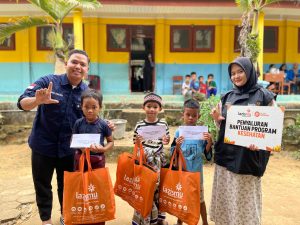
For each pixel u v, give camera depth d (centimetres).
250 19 793
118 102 884
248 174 290
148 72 1260
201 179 354
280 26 1241
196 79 1180
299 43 1260
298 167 643
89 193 299
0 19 1156
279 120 270
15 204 438
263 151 292
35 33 1206
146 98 343
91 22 1183
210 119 592
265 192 499
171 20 1205
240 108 289
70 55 330
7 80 1221
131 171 329
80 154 323
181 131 324
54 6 678
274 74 1122
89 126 323
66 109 332
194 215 304
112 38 1214
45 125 331
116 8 1073
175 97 1042
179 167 318
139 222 340
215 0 1003
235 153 296
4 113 844
